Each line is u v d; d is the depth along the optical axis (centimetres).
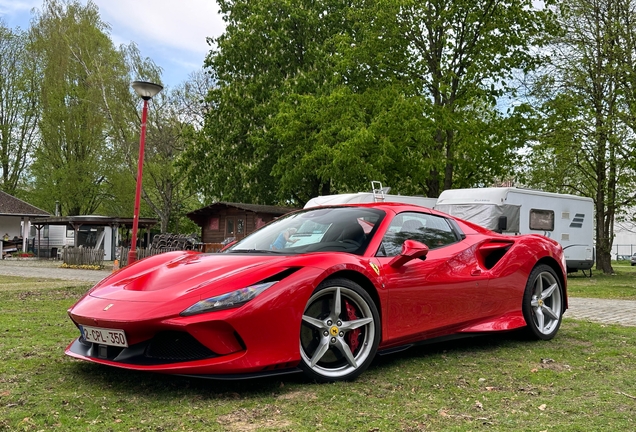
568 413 283
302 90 2612
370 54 2188
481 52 2133
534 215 1561
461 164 2117
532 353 435
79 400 294
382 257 378
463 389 327
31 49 3750
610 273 2059
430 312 399
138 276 360
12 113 4041
